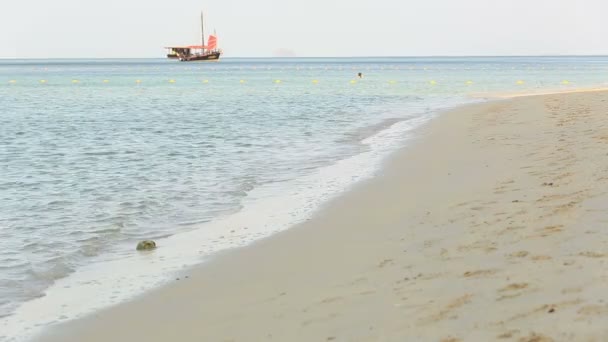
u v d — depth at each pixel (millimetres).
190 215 12398
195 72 140250
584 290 5578
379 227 9992
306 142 22391
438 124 25625
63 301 7914
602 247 6664
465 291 6164
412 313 5867
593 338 4676
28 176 17031
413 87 63688
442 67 174250
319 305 6609
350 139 22812
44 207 13398
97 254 10086
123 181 16094
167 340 6336
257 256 9211
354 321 5949
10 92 62312
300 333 5906
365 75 108438
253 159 18984
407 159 17250
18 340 6723
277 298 7129
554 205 9047
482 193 11094
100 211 12961
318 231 10320
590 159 12703
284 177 15922
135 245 10500
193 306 7305
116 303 7711
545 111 26203
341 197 12992
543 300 5543
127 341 6453
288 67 191125
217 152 20625
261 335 6043
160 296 7832
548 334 4887
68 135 26109
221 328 6430
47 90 66438
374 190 13367
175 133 26141
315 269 8117
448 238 8367
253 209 12586
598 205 8539
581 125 19531
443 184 12875
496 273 6508
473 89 57781
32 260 9773
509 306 5570
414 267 7332
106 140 24312
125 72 143250
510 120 24016
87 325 7047
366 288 6891
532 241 7398
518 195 10320
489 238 7922
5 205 13586
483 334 5121
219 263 9055
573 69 142375
